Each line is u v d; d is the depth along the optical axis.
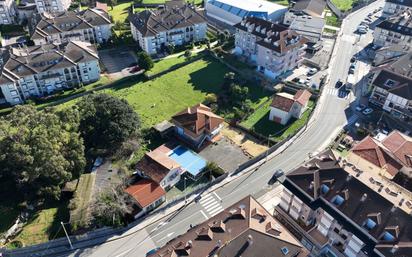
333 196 75.75
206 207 90.94
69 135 93.31
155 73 146.50
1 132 87.06
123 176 96.25
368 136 101.56
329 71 144.25
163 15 167.12
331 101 127.62
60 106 130.12
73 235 82.88
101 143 105.00
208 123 110.44
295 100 117.19
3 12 186.62
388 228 68.19
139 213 87.88
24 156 84.44
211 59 157.25
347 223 73.06
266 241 66.81
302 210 81.12
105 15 181.62
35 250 81.12
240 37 152.50
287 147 108.62
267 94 132.62
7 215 88.31
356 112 122.62
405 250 64.75
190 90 137.38
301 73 143.50
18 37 179.25
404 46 144.88
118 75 148.25
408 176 87.38
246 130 115.88
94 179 95.44
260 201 91.75
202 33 172.88
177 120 112.50
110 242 83.12
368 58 153.25
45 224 86.06
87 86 140.88
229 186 96.31
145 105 129.38
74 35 165.00
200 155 106.31
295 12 178.50
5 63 130.75
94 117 103.56
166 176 92.88
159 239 83.69
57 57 136.50
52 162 85.81
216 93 134.50
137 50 166.25
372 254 68.75
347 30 176.12
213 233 69.50
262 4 189.62
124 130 103.25
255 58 151.12
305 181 79.38
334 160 82.19
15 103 132.75
